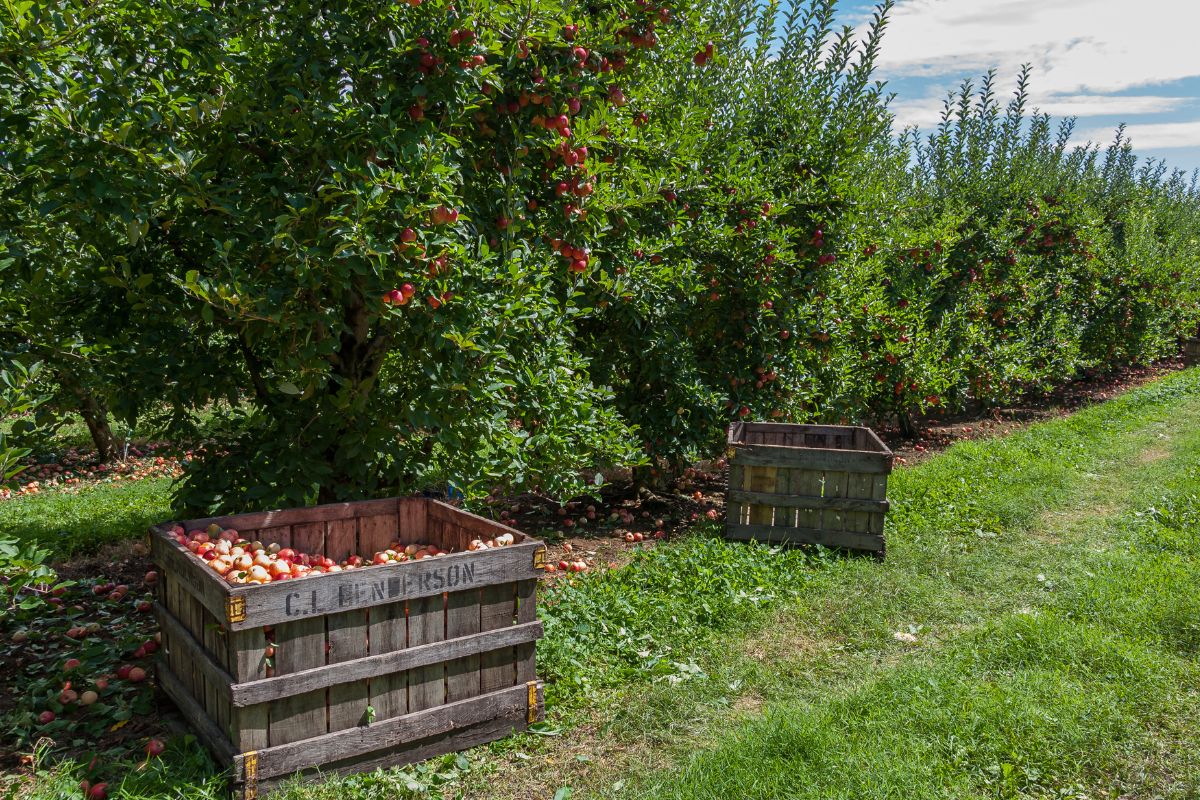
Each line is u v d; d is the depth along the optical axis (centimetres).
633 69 606
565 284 612
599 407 633
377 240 399
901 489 813
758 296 820
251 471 468
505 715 371
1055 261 1466
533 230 546
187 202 432
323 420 478
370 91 445
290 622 315
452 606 355
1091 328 1648
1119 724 365
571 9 536
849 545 638
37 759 339
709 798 313
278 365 461
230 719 314
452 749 358
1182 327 2019
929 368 1120
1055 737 354
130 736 370
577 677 422
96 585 562
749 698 414
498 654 370
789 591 549
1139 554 604
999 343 1346
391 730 339
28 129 386
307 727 322
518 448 518
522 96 503
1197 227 2311
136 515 737
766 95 900
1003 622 484
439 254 427
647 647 470
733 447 658
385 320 435
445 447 498
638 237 711
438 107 472
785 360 857
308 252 391
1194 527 662
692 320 838
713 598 529
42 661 447
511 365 509
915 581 571
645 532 737
